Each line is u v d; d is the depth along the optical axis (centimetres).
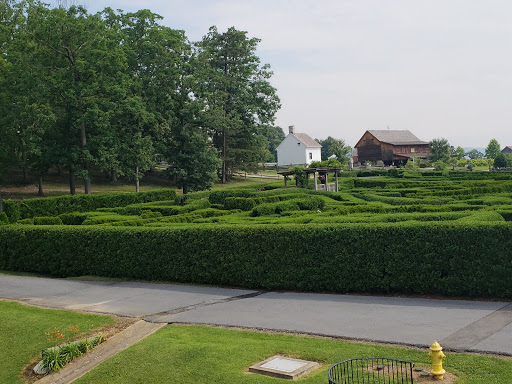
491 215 1496
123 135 4522
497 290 1177
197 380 835
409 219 1630
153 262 1711
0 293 1622
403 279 1283
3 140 4256
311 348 912
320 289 1401
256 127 6372
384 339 932
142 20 4956
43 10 4044
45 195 4706
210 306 1302
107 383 875
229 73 6281
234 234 1534
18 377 966
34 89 4003
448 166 8562
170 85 4997
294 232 1429
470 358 806
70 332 1145
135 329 1150
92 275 1858
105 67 4197
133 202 3841
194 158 5025
